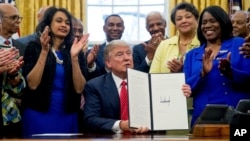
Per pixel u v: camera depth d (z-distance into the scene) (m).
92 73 3.50
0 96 2.79
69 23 3.13
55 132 2.89
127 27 6.12
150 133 2.36
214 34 2.78
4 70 2.72
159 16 3.98
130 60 2.79
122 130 2.51
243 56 2.71
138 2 6.16
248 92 2.66
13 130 2.94
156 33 3.92
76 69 2.98
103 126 2.55
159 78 2.41
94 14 6.10
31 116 2.88
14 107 2.89
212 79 2.68
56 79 2.95
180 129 2.38
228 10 5.58
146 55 3.60
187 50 3.24
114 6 6.16
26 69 2.98
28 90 2.91
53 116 2.90
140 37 6.11
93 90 2.76
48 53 2.97
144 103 2.37
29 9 5.56
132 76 2.36
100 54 3.60
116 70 2.77
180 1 5.69
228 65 2.59
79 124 3.02
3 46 3.06
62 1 5.66
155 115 2.38
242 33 3.91
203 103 2.67
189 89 2.41
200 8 5.67
